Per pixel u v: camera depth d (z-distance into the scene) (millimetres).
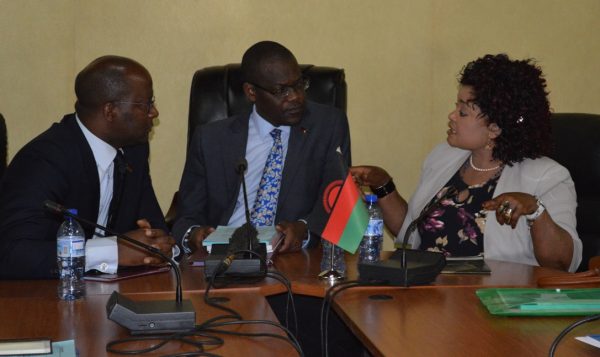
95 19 3631
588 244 2709
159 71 3689
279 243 2316
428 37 3871
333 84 2990
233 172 2732
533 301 1556
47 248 1985
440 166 2641
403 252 1858
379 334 1414
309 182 2715
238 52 3730
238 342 1352
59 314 1565
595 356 1274
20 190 2127
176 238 2564
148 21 3664
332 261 2021
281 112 2680
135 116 2303
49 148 2217
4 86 3582
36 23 3594
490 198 2445
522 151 2422
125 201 2455
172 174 3748
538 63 3979
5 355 1232
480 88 2400
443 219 2492
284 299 2383
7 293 1788
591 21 3998
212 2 3701
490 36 3922
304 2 3758
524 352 1302
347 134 2838
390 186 2664
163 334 1397
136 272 2016
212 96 2998
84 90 2279
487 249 2381
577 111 4039
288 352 1296
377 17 3818
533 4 3945
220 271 1812
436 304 1654
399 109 3879
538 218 2162
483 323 1492
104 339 1378
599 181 2709
